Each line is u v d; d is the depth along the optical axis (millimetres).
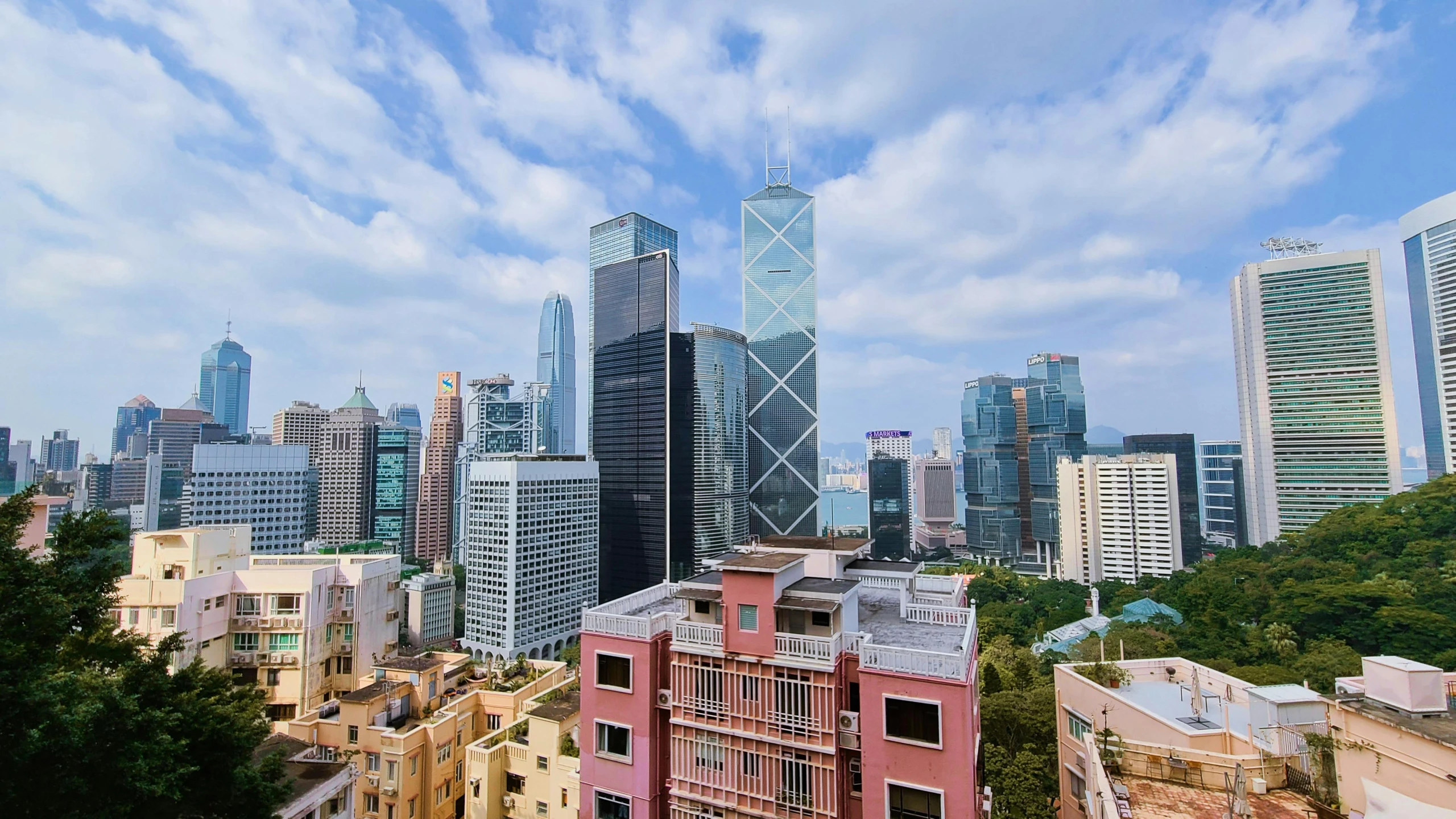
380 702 49812
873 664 25391
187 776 20984
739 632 28344
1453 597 90125
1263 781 24375
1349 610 95125
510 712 56250
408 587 193625
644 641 29922
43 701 15930
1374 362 193375
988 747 45688
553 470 193000
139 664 22906
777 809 26969
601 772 30438
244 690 27625
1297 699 29000
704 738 28734
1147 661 45188
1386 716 22391
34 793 16906
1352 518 130500
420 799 48000
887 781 24609
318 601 60312
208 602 55906
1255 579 120000
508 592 180625
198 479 185250
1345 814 22375
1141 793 24500
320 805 28703
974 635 29594
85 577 22859
